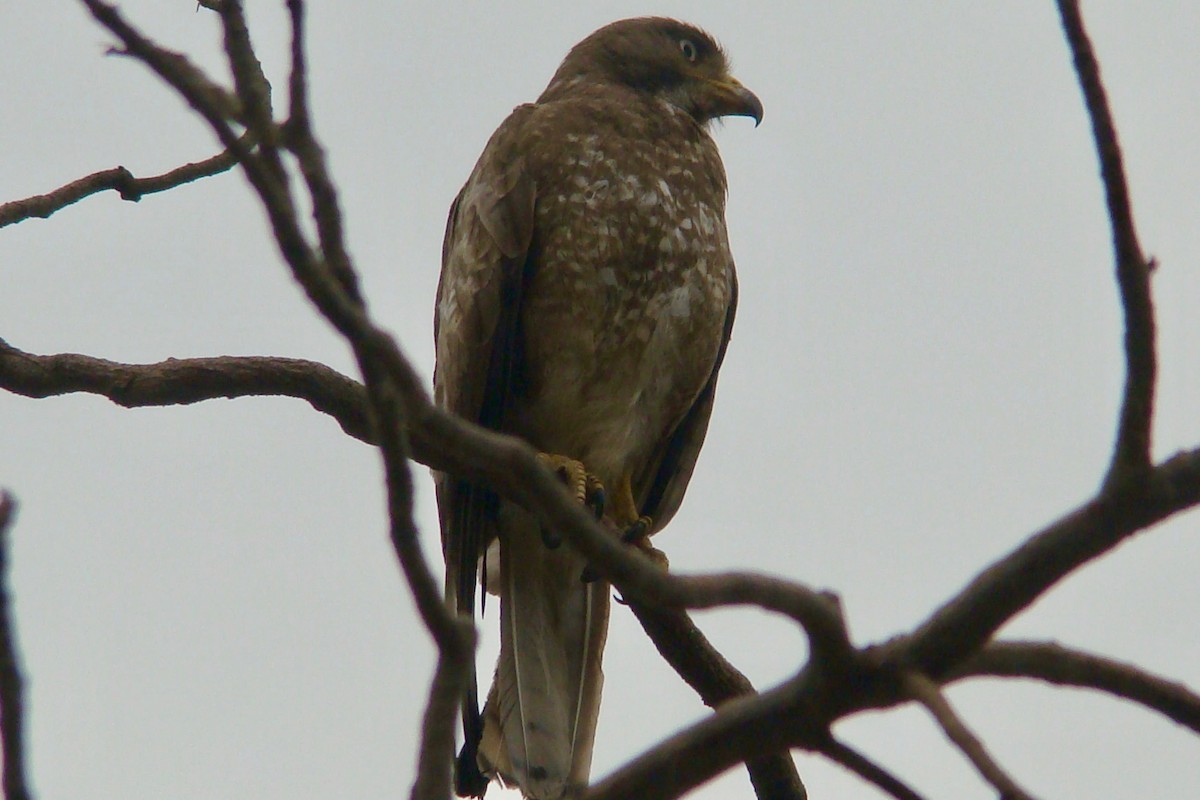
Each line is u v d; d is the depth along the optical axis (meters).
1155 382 5.58
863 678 5.84
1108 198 5.51
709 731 6.01
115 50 5.38
